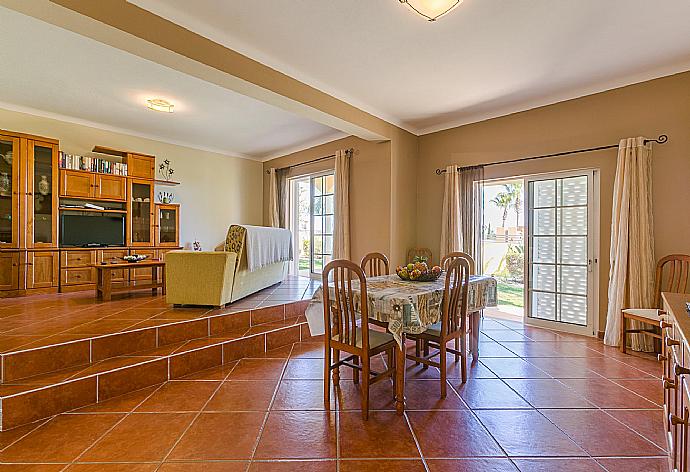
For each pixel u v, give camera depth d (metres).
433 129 5.03
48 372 2.42
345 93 3.90
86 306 3.79
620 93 3.55
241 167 7.00
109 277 4.11
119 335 2.78
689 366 1.18
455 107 4.31
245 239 4.13
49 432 2.01
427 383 2.74
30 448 1.86
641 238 3.32
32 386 2.18
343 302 2.34
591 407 2.32
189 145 6.26
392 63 3.24
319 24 2.65
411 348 3.55
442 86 3.72
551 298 4.16
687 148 3.19
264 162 7.30
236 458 1.79
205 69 2.77
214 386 2.65
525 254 4.36
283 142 6.14
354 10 2.48
